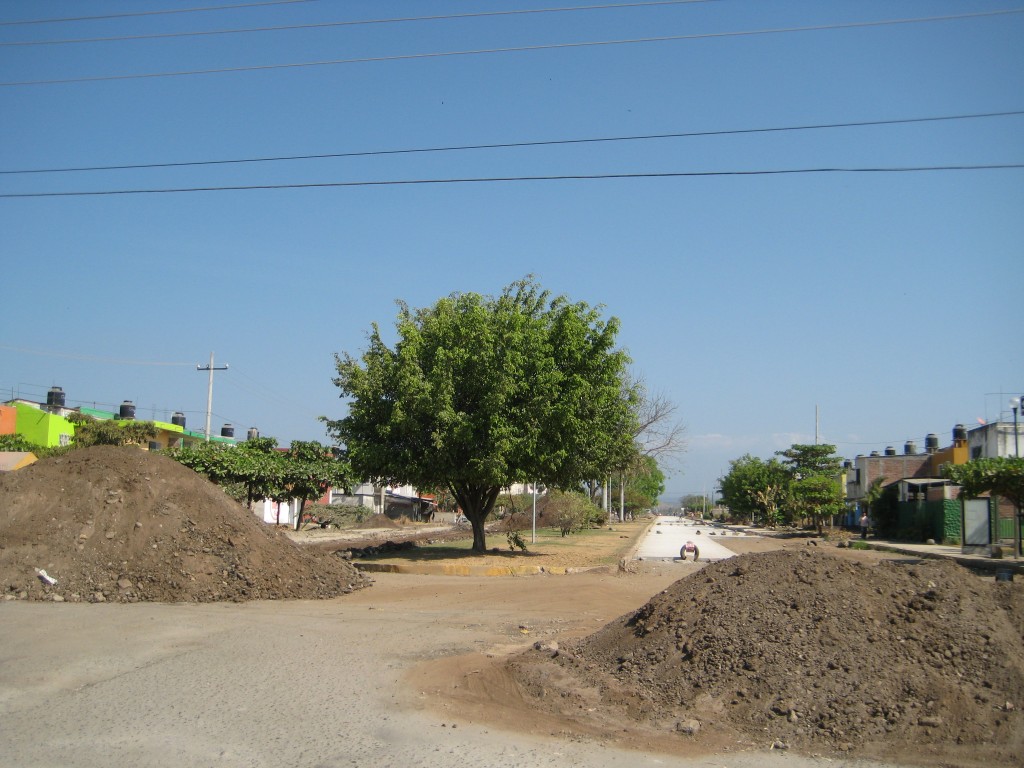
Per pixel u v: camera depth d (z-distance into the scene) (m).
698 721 7.26
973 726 6.77
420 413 23.06
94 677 8.56
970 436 48.84
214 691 8.08
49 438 41.38
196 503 16.14
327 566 16.67
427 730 6.98
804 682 7.51
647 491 105.12
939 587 8.84
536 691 8.20
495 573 21.28
